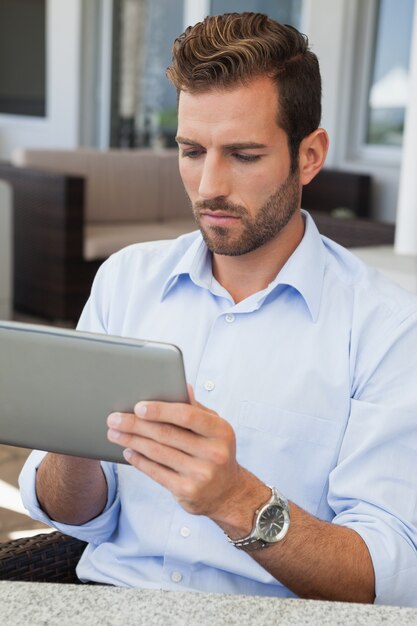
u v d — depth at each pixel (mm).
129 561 1442
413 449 1367
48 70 8758
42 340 1146
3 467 3504
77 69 8484
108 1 8359
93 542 1500
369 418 1378
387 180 6871
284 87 1307
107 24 8398
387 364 1396
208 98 1289
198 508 1157
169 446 1119
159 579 1410
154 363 1098
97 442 1169
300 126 1349
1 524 2998
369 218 6918
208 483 1124
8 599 1048
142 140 8547
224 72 1272
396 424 1358
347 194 6715
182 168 1358
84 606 1039
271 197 1338
